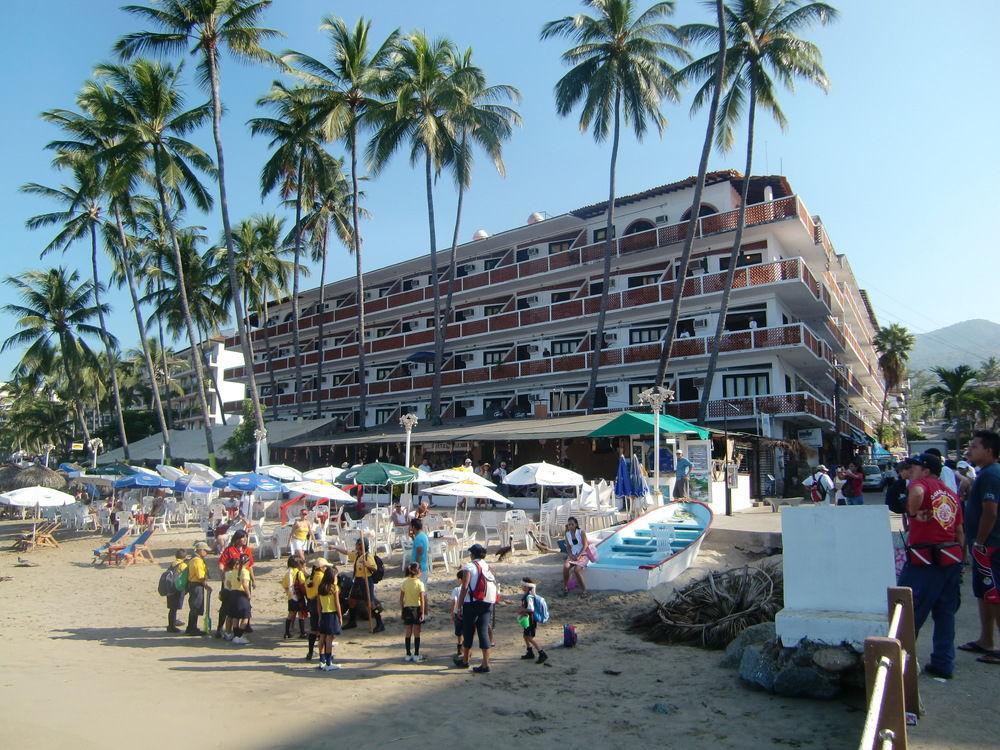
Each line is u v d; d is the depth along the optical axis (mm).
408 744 6648
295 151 40500
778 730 6312
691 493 21750
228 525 20969
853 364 56406
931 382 125812
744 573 10977
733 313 33969
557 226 41625
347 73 37250
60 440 67500
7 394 75312
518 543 19391
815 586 7117
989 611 7156
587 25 30625
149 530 21703
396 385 46406
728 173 34719
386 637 11688
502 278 42562
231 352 75688
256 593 15680
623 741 6453
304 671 9648
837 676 6723
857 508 7055
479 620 9367
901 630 5641
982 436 6973
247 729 7156
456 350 45250
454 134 36312
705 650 9734
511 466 34344
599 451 32156
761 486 29875
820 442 38062
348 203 48625
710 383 29734
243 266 51906
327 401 52125
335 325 54062
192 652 11102
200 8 31547
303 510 21781
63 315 51062
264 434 32750
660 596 12867
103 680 9266
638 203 38656
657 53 30500
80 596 16328
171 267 50188
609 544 15258
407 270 50875
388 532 19312
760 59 28906
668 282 34969
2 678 9406
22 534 28203
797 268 31438
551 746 6465
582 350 38281
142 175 36500
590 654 9867
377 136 34906
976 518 6984
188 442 48844
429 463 36875
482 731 6945
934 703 6039
